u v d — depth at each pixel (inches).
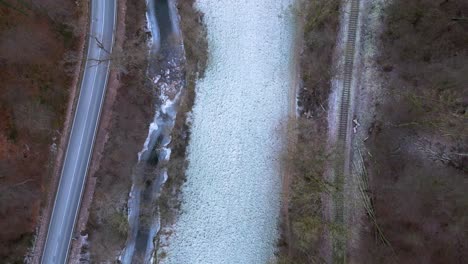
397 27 1277.1
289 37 1441.9
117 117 1483.8
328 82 1379.2
